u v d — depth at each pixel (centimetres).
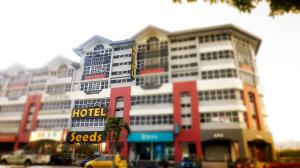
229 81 1756
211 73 1809
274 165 1195
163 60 1795
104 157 1012
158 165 1537
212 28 1939
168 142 1669
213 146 1789
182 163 1567
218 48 1886
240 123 1686
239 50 1930
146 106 1631
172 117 1688
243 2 452
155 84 1692
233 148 1731
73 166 702
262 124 1759
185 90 1770
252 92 1839
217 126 1706
